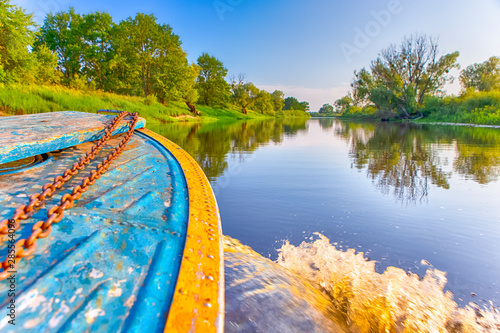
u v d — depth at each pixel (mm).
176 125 24031
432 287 2131
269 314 1404
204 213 1313
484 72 52688
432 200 4289
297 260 2555
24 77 18797
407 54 38156
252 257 2186
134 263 900
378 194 4652
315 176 5992
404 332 1645
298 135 18234
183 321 708
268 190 4938
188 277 857
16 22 17625
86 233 1005
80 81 24734
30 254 862
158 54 39562
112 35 37625
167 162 2109
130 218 1164
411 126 26875
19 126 1937
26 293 736
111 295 772
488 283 2203
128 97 27953
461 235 3096
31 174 1507
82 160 1404
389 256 2645
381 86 40750
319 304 1707
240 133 18672
